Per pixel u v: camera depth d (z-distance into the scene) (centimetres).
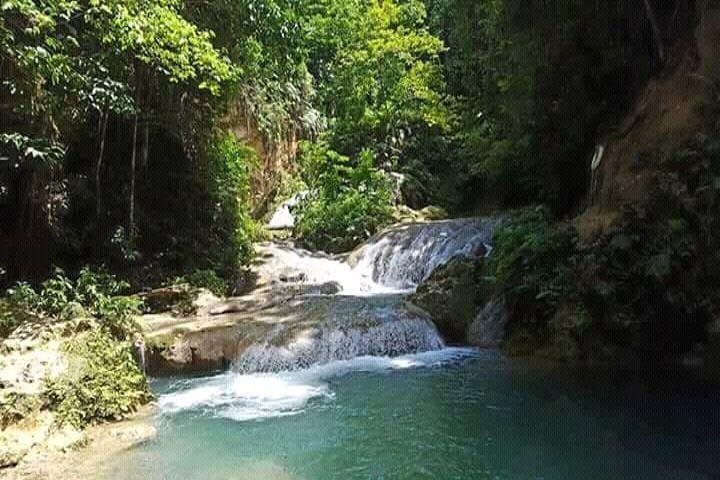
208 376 800
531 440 515
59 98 950
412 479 447
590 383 681
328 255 1591
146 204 1255
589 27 1051
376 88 2080
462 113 1950
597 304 797
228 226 1373
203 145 1332
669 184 784
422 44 2033
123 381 651
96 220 1138
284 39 1281
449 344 927
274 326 882
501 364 792
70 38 843
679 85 896
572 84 1082
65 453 517
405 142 2128
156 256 1210
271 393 700
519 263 888
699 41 885
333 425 579
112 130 1192
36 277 1028
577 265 836
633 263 785
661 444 489
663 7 985
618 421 549
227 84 1285
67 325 691
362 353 854
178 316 996
